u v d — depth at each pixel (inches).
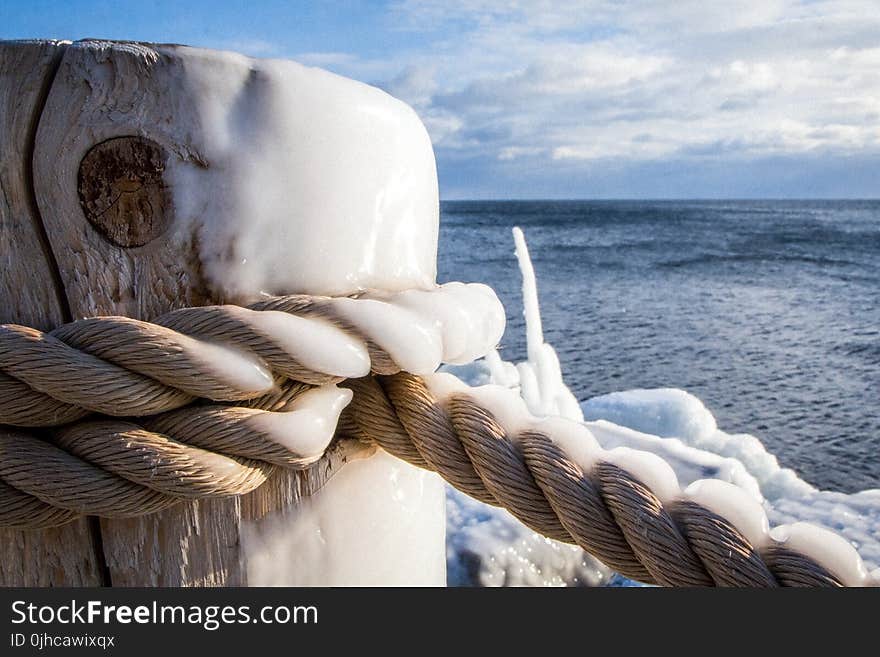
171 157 33.7
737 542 34.1
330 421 35.6
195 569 35.6
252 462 34.9
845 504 140.5
